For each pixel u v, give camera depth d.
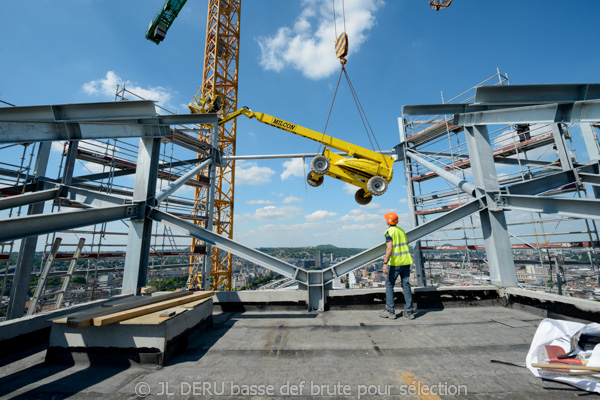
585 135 8.88
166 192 6.88
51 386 2.77
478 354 3.46
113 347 3.33
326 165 11.55
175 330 3.59
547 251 9.45
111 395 2.58
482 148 6.33
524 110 4.70
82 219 4.41
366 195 12.83
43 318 4.12
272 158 13.18
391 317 5.27
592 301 4.29
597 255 8.19
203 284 15.58
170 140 13.64
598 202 4.26
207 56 34.94
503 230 6.16
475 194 6.53
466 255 12.40
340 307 6.17
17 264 7.66
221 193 31.67
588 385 2.45
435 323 4.90
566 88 3.73
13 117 3.94
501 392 2.53
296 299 6.20
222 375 2.99
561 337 2.93
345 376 2.93
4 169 8.28
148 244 5.87
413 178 14.28
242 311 6.17
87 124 4.71
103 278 12.28
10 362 3.40
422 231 6.08
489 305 6.09
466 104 5.62
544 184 6.14
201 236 6.16
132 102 4.55
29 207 7.97
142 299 4.35
